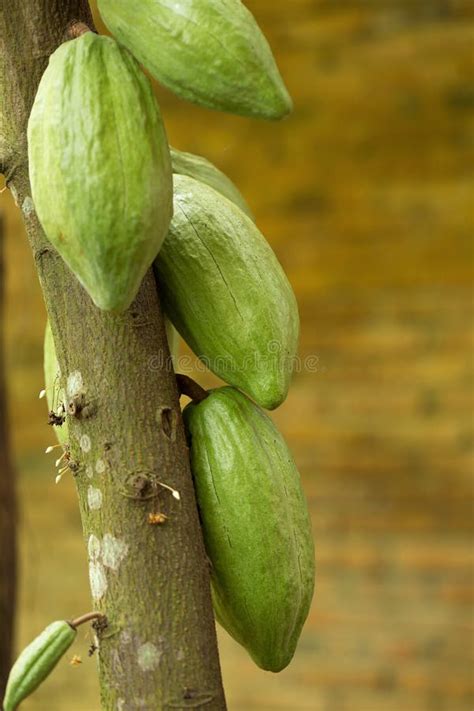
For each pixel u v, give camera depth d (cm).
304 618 139
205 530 136
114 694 131
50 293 134
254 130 420
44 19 134
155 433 133
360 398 410
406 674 385
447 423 400
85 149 126
